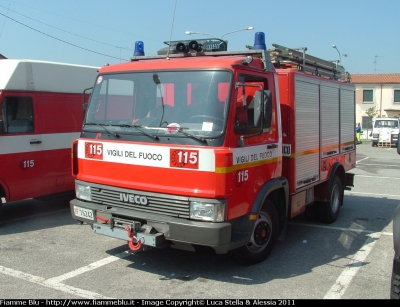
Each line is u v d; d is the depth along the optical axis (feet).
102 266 18.25
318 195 25.34
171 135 15.83
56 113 27.30
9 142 24.54
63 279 16.72
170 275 17.30
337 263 19.21
